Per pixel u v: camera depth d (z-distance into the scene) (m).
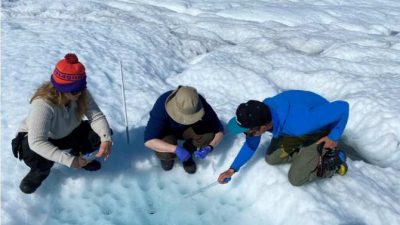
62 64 3.00
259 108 3.10
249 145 3.48
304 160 3.47
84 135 3.54
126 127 4.05
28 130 3.16
